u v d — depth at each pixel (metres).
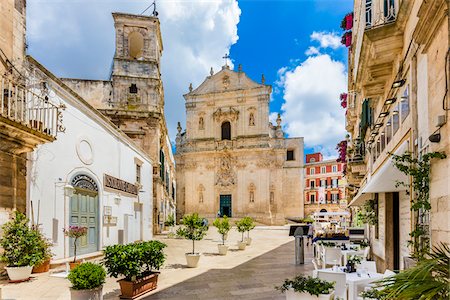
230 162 49.16
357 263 8.44
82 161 12.84
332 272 6.75
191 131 51.12
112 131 15.47
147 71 27.09
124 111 26.11
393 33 6.97
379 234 11.25
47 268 10.09
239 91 49.47
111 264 7.86
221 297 8.11
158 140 26.56
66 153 11.87
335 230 26.72
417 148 6.21
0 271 9.12
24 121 8.99
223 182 48.88
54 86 11.16
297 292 5.58
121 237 16.16
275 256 16.09
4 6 9.79
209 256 16.02
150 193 21.80
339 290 6.61
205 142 50.22
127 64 26.83
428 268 3.33
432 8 4.58
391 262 9.57
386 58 7.62
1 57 9.56
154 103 26.86
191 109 51.50
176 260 14.38
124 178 16.88
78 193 12.54
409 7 6.27
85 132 13.07
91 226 13.39
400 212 8.27
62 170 11.62
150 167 22.06
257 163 48.09
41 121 9.77
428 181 5.31
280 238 27.53
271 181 47.53
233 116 49.47
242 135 48.84
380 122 10.51
